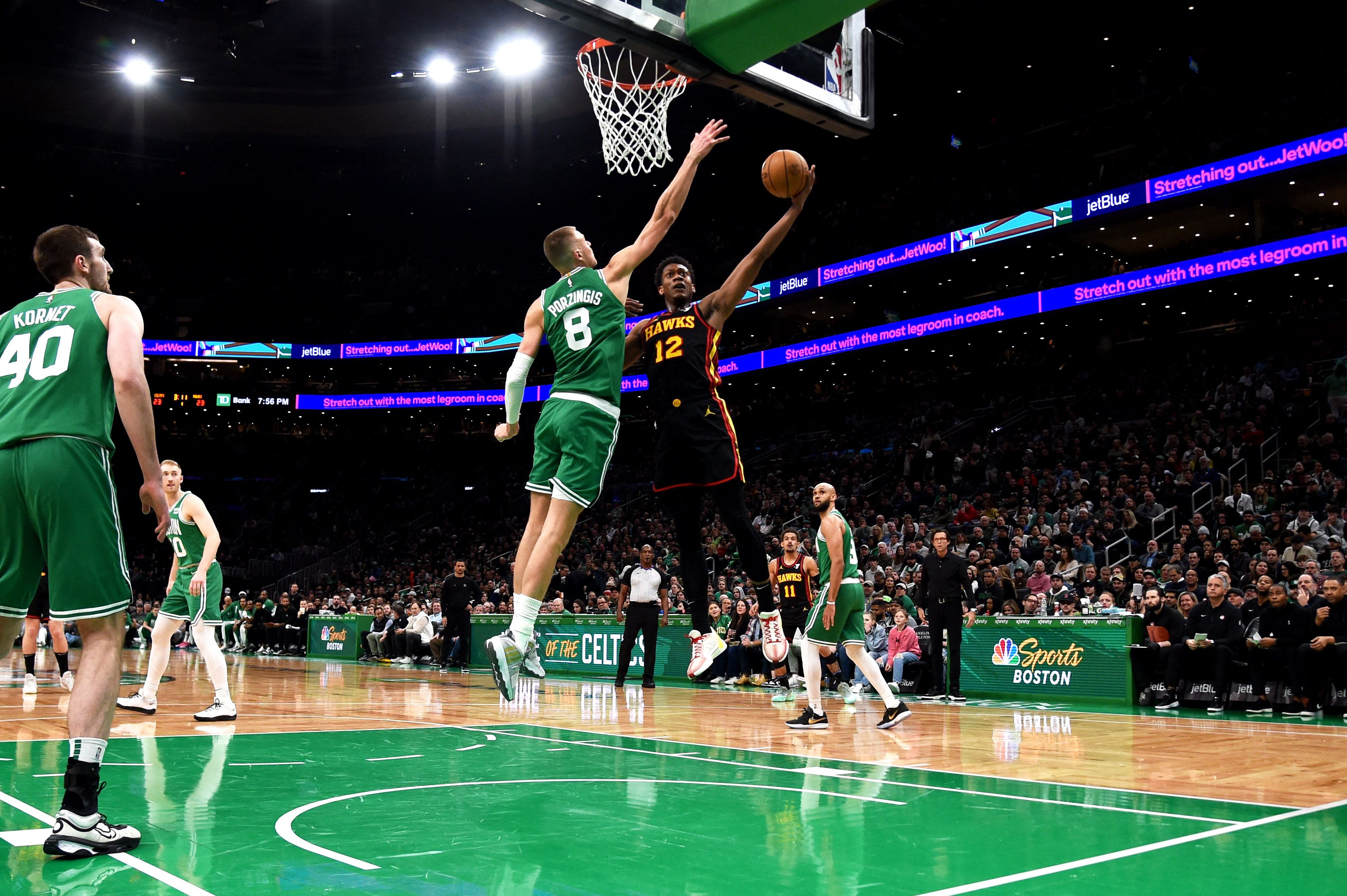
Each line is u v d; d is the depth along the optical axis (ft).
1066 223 76.13
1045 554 51.03
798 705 31.48
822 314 106.11
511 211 116.78
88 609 10.16
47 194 111.65
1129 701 34.22
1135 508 57.16
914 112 89.61
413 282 121.39
